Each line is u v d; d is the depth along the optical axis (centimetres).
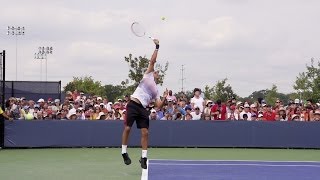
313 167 1085
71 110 1683
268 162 1191
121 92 4147
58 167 1076
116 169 1036
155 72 939
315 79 4528
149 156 1357
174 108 1712
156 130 1642
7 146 1563
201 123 1648
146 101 905
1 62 1539
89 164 1138
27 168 1059
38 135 1585
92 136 1612
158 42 916
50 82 2869
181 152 1486
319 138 1638
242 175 936
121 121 1627
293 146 1641
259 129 1647
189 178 887
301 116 1755
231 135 1648
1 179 886
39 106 1864
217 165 1103
